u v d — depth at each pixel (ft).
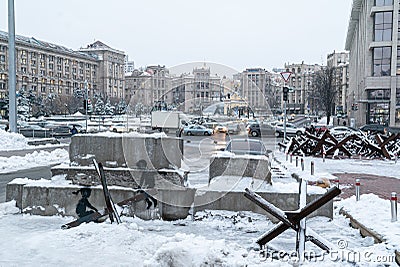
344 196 35.96
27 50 302.04
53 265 18.40
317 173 48.16
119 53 393.91
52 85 325.01
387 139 72.95
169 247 17.90
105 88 372.58
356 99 215.92
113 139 28.40
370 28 172.35
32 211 27.55
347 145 77.97
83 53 368.89
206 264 17.37
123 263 18.61
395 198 24.08
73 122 178.70
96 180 28.02
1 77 279.69
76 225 24.39
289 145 75.77
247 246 21.01
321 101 285.64
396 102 166.81
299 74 434.71
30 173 48.47
